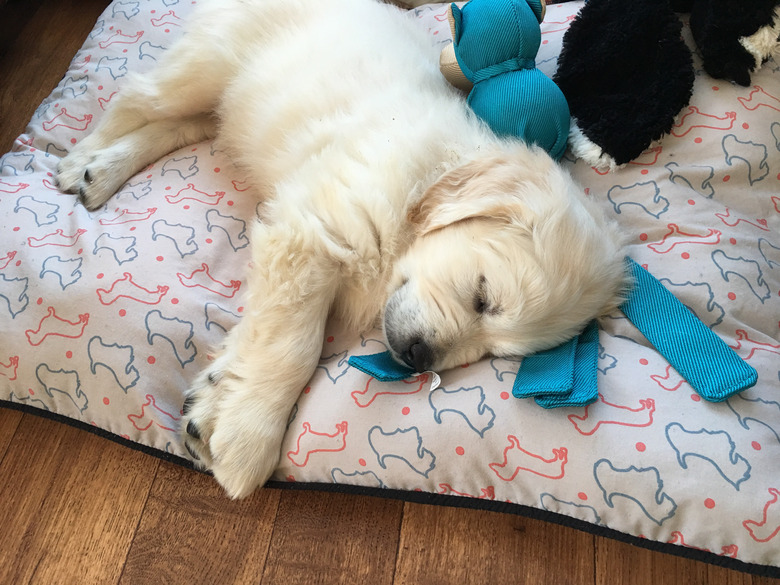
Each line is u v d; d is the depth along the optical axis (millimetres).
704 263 482
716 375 416
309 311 448
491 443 412
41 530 462
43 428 498
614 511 398
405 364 430
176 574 451
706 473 390
